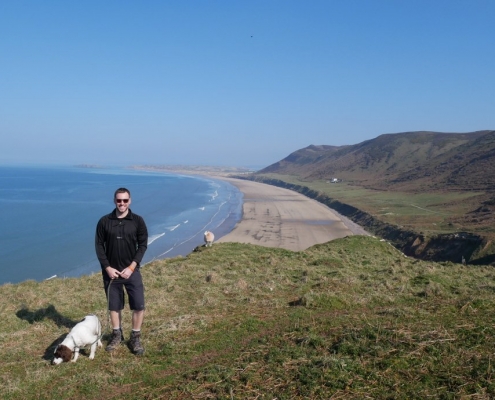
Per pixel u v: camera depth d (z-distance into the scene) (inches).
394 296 396.2
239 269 572.1
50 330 341.4
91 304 419.5
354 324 311.7
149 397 223.5
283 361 251.9
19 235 1925.4
